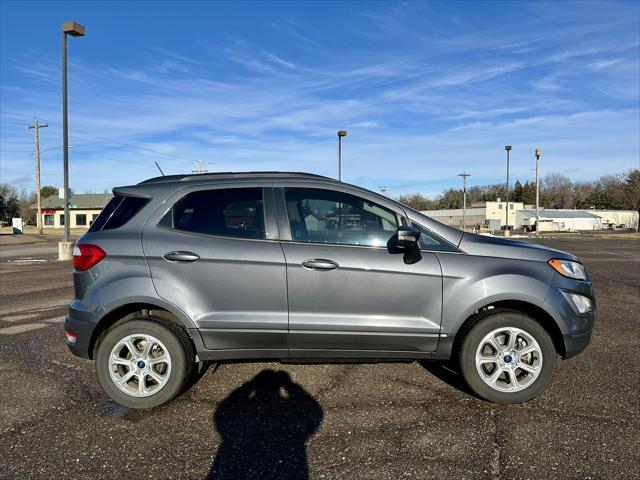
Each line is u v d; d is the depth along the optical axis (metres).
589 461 3.02
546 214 83.00
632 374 4.55
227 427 3.57
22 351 5.45
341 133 30.03
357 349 3.91
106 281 3.86
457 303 3.85
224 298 3.87
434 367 4.81
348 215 4.01
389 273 3.86
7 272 13.98
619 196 76.69
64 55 17.44
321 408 3.88
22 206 84.06
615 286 10.16
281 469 3.00
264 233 3.95
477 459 3.07
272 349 3.92
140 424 3.64
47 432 3.52
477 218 88.38
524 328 3.84
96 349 3.92
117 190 4.20
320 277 3.85
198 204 4.05
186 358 3.90
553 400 3.96
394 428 3.51
